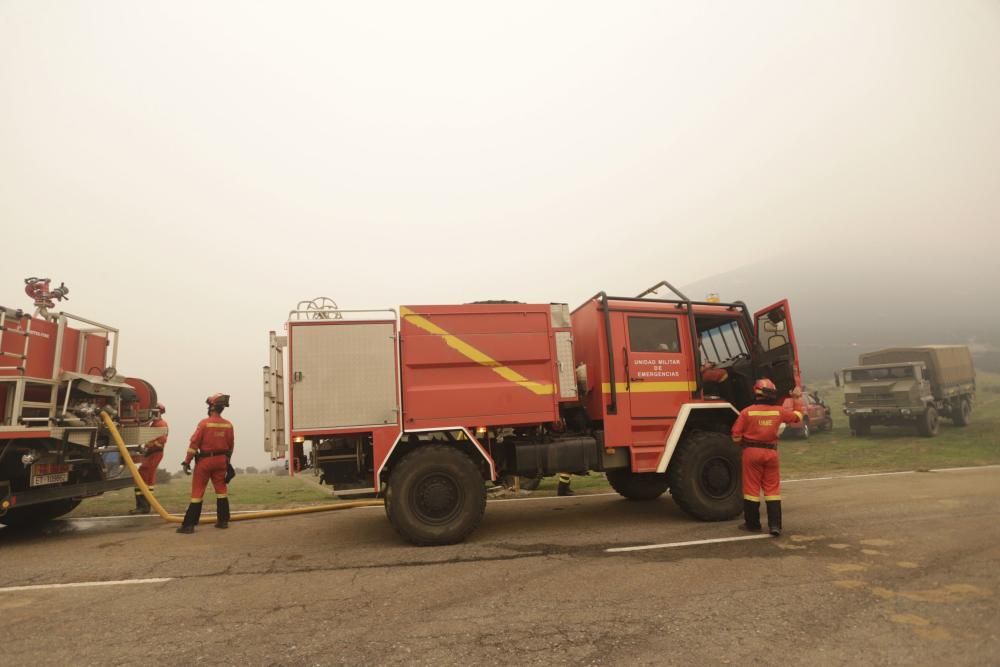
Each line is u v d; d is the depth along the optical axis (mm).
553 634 3348
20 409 6461
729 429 7402
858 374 18578
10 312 6641
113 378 8383
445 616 3715
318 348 6023
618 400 6820
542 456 6473
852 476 10680
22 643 3381
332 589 4375
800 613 3584
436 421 6125
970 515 6570
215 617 3787
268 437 6117
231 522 7660
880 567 4570
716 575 4461
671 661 2939
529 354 6473
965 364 19938
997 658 2902
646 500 8633
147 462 8781
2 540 6750
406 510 5805
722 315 7582
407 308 6242
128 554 5719
